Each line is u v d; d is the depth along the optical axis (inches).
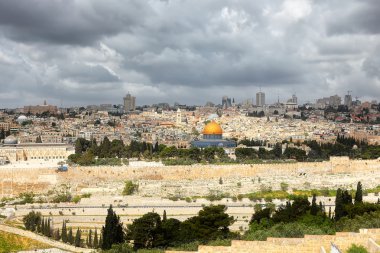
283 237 7455.7
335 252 5890.8
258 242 6505.9
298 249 6314.0
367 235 6210.6
